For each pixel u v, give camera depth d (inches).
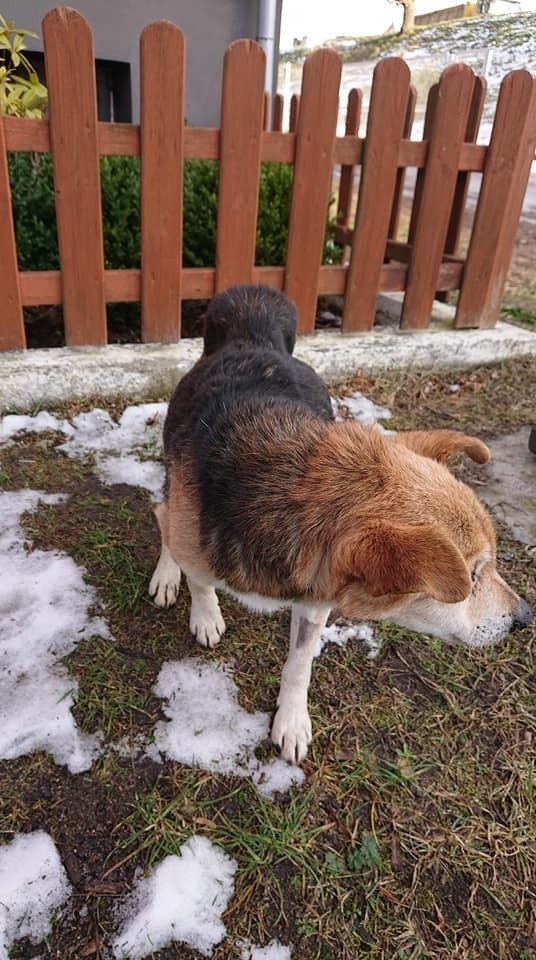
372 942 22.3
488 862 25.0
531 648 35.1
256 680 31.6
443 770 28.2
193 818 25.3
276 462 24.4
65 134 49.9
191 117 98.3
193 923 22.1
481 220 66.9
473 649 33.3
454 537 22.3
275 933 22.2
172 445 30.2
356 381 63.5
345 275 65.6
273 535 23.6
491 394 64.4
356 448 24.0
